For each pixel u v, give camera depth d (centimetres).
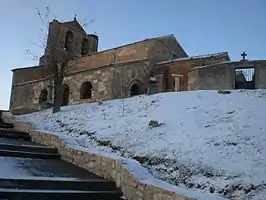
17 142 1334
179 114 1828
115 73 3128
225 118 1666
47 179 798
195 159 1197
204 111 1831
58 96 2497
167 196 680
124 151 1405
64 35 3888
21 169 932
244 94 2181
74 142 1268
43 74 3875
